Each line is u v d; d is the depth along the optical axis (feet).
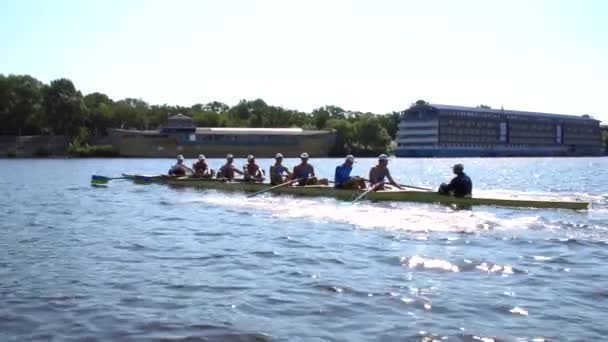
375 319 26.84
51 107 458.50
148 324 26.21
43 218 66.18
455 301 29.71
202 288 32.58
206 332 25.16
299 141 513.04
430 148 591.78
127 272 36.63
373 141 554.46
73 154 456.04
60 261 40.16
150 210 73.61
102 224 60.44
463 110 602.44
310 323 26.30
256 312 27.96
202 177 114.52
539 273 36.14
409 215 63.77
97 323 26.37
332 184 95.35
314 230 54.34
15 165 304.09
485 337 24.41
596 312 27.76
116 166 288.71
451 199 72.79
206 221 62.03
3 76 474.08
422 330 25.31
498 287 32.63
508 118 636.07
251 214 67.31
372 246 45.52
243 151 492.54
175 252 43.73
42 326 26.00
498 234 51.11
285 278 34.91
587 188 127.95
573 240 48.06
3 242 48.57
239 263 39.45
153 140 467.93
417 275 35.55
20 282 33.88
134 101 604.90
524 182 159.53
